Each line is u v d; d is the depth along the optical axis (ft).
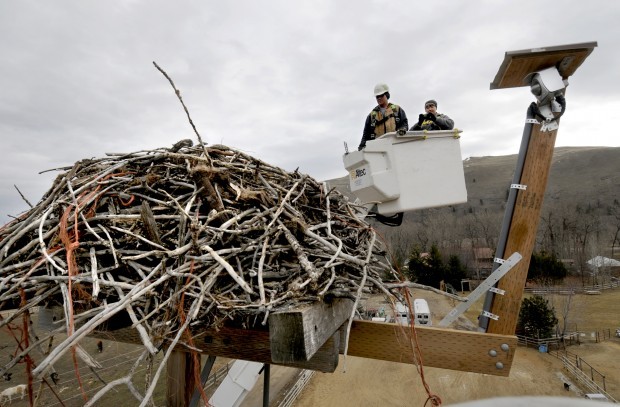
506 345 8.48
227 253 6.47
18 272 6.59
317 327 5.64
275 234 7.06
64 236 6.12
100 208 7.68
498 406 4.02
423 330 8.89
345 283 7.31
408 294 8.86
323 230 8.64
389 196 11.46
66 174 8.18
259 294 6.09
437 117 14.71
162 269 5.91
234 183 7.96
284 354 5.16
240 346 7.91
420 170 11.58
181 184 7.85
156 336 5.40
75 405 37.73
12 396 39.29
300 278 6.13
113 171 8.38
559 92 8.77
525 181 9.34
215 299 5.66
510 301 9.10
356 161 11.98
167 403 12.55
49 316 7.69
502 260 9.39
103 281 5.72
